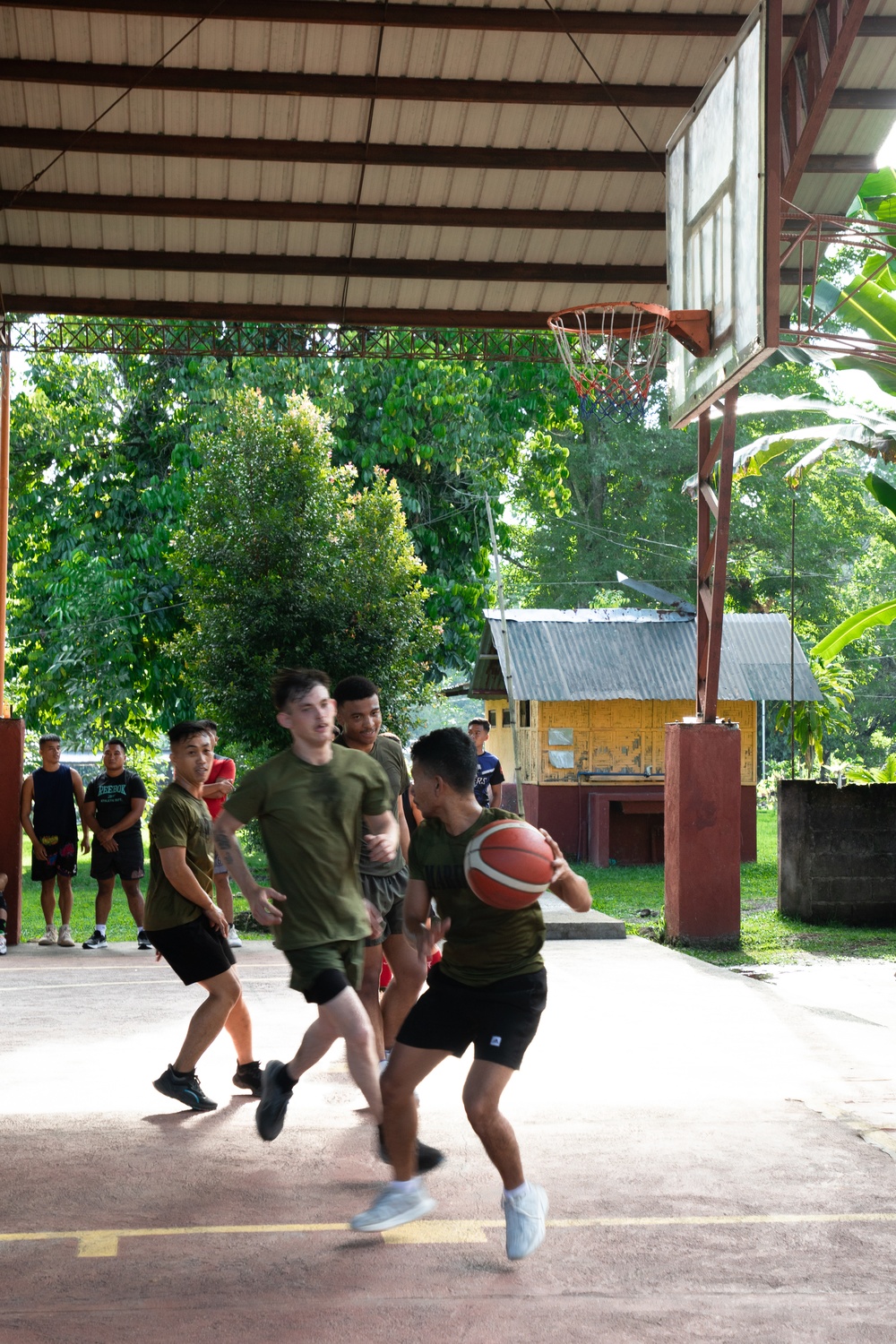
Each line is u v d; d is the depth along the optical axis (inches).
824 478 1648.6
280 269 584.7
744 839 846.5
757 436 1642.5
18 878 504.4
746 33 357.4
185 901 223.8
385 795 190.9
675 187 445.4
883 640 1759.4
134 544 850.8
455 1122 217.3
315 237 573.6
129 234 568.1
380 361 827.4
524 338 661.3
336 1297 139.9
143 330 631.2
